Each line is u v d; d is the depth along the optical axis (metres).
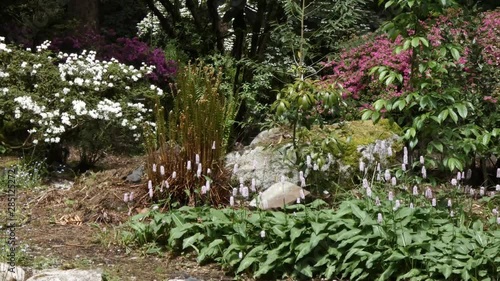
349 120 8.79
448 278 5.31
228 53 12.77
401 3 6.46
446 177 8.06
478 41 8.24
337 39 10.76
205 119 7.45
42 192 8.03
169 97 11.98
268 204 6.86
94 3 13.66
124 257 6.28
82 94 9.09
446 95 6.46
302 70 7.79
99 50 12.35
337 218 5.82
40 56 9.30
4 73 9.02
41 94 9.05
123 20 17.97
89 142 9.26
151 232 6.52
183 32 13.46
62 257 6.20
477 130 6.99
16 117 8.70
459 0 8.10
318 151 7.32
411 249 5.47
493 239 5.52
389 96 8.91
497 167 8.51
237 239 6.04
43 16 12.28
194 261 6.16
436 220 5.90
